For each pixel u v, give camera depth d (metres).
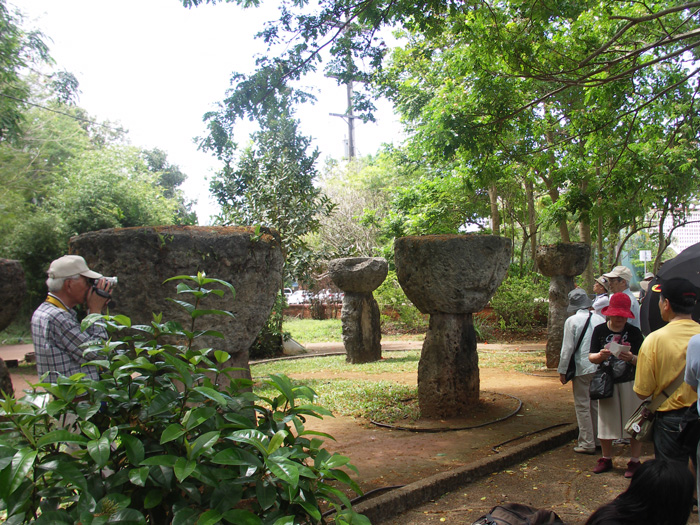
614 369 4.69
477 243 6.42
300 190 14.52
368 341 11.89
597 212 11.44
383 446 5.59
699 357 2.99
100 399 2.29
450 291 6.46
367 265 11.58
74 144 24.08
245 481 2.16
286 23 7.71
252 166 14.70
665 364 3.53
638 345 4.76
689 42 9.73
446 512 4.08
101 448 2.02
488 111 9.02
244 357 4.33
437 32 7.95
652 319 5.30
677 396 3.46
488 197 18.97
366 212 19.61
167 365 2.48
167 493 2.19
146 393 2.34
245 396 2.57
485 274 6.51
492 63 8.65
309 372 10.70
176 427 2.16
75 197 20.34
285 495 2.22
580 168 11.71
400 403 7.41
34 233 19.39
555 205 12.93
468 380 6.76
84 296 3.62
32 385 2.25
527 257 21.98
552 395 7.88
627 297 4.71
